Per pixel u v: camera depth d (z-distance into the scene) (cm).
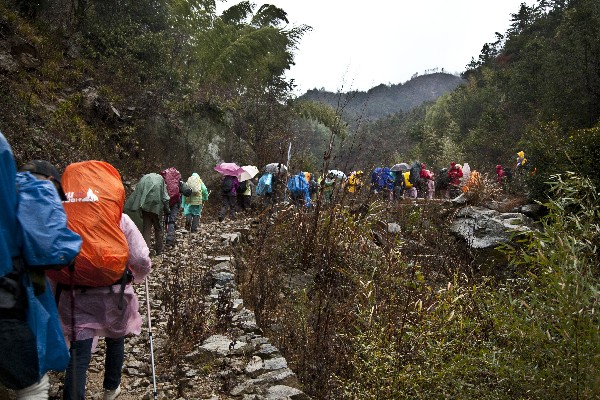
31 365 253
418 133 5762
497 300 485
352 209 949
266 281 729
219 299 603
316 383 508
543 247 417
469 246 926
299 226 888
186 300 627
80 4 1767
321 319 625
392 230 970
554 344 370
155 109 1658
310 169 1441
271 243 891
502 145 4228
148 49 1798
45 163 323
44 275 263
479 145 4494
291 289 759
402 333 517
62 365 272
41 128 1175
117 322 364
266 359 521
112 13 1855
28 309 252
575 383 354
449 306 535
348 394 463
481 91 6500
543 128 1688
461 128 6312
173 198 1009
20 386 253
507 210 1248
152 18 1939
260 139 1908
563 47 2756
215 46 2081
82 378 344
